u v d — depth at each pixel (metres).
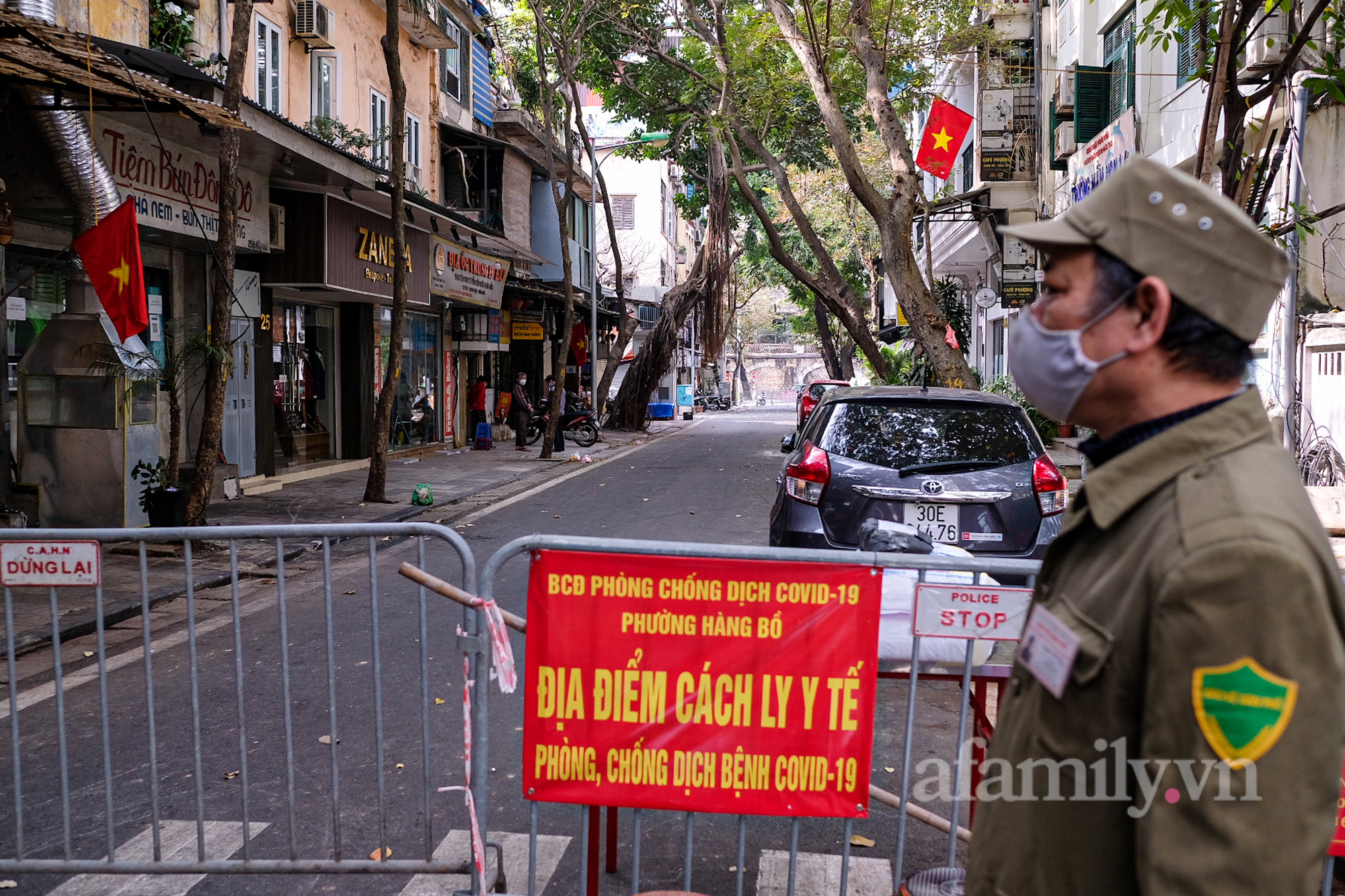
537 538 3.12
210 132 10.09
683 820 4.17
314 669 6.14
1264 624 1.18
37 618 7.16
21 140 9.17
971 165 25.41
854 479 6.31
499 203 24.81
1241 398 1.37
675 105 27.62
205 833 3.91
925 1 19.56
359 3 18.94
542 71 21.11
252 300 14.30
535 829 3.15
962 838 3.26
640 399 31.56
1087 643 1.37
